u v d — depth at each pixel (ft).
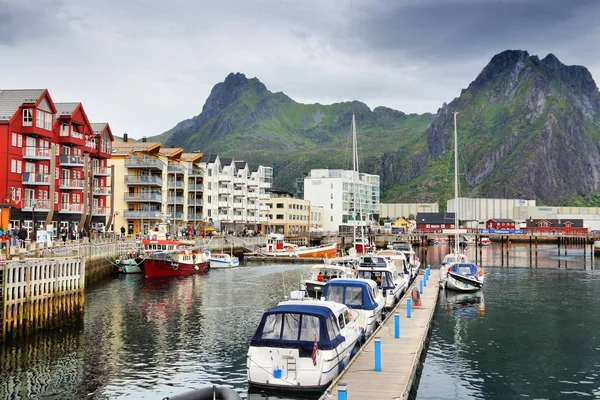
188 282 258.16
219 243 402.11
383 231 622.54
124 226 395.34
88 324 155.63
